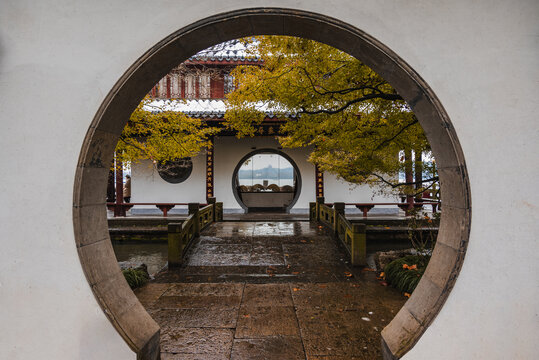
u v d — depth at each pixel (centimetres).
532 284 199
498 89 205
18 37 215
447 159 216
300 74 441
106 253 240
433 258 234
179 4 214
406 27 209
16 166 213
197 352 271
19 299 212
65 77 215
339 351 273
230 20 213
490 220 202
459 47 207
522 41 204
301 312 357
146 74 227
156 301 389
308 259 589
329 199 1240
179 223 558
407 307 238
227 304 380
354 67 425
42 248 213
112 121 228
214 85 1177
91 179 224
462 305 203
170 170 1237
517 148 203
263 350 274
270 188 1421
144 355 222
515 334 200
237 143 1239
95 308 212
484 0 206
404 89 227
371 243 861
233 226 880
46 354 212
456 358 203
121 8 215
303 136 532
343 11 210
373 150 489
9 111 214
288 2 211
